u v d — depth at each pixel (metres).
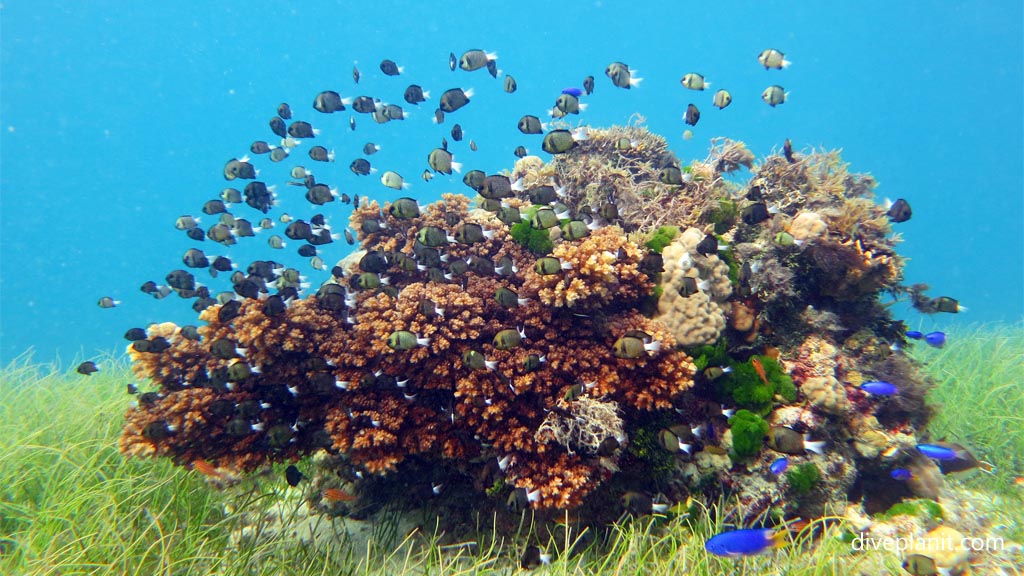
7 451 1.06
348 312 1.02
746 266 0.98
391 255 1.14
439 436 0.90
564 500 0.82
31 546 0.86
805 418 0.93
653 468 0.91
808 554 0.85
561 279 0.94
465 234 1.00
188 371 1.01
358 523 1.01
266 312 0.95
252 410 0.90
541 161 1.60
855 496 0.98
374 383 0.91
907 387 1.01
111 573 0.80
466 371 0.90
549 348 0.93
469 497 0.98
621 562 0.79
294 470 0.90
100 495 0.95
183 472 1.00
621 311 0.99
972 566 0.85
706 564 0.79
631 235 1.13
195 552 0.87
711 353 0.95
